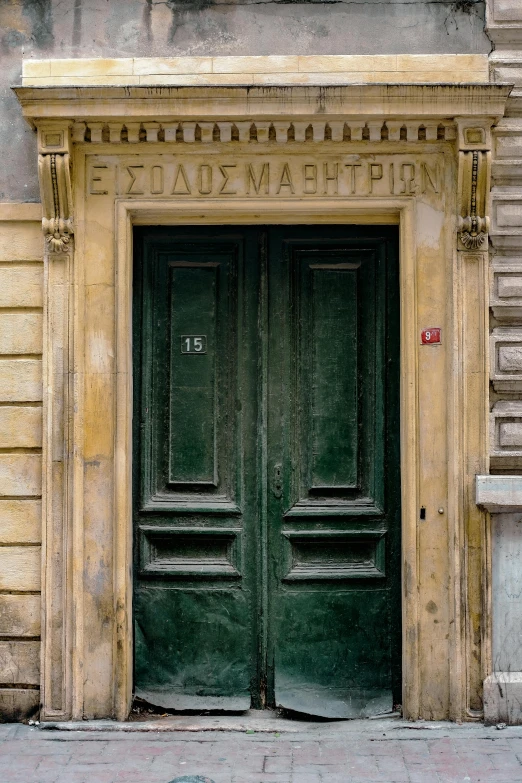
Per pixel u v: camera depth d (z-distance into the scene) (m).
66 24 5.19
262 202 5.08
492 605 5.04
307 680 5.24
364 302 5.33
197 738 4.88
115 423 5.06
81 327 5.08
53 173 4.95
